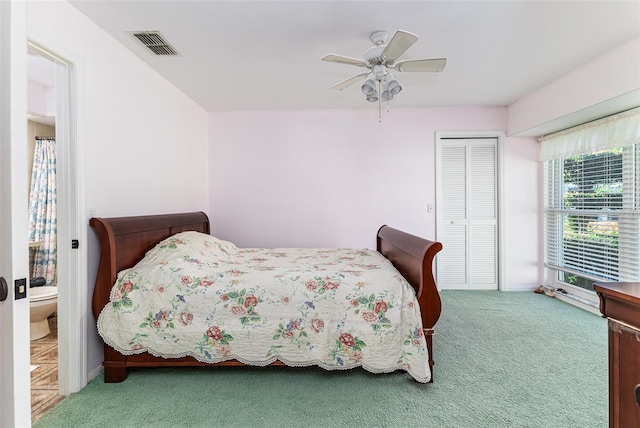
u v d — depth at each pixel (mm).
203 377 1998
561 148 3523
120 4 1853
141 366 1976
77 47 1898
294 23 2076
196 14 1965
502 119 3953
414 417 1608
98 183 2064
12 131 796
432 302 1898
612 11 1944
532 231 4000
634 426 824
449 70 2826
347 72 2852
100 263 1944
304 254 3006
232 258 2758
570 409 1661
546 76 2971
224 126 4027
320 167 4023
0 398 796
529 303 3455
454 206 4090
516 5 1888
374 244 4016
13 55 797
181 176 3322
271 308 1941
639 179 2750
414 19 2029
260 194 4043
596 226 3207
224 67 2736
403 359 1866
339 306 1935
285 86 3197
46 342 2613
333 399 1763
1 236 799
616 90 2404
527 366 2096
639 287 898
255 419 1607
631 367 831
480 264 4090
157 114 2838
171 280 1976
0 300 793
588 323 2854
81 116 1918
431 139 3994
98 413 1657
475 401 1732
